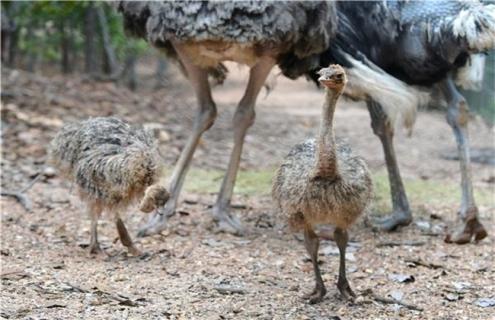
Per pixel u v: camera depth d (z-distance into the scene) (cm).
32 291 1038
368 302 1047
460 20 1283
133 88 3391
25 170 1794
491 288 1129
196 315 979
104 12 3222
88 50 3366
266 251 1304
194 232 1403
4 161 1855
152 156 1170
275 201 1033
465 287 1130
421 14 1341
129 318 954
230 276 1159
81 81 3142
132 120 2545
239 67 1452
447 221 1545
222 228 1409
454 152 2530
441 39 1321
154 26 1308
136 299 1026
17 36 3347
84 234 1361
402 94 1338
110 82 3294
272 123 3016
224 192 1427
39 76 3084
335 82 924
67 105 2556
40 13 2878
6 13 2811
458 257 1293
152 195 1118
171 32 1287
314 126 3038
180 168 1423
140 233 1364
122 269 1170
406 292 1107
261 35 1252
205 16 1252
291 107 3616
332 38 1355
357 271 1206
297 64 1370
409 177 2078
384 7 1362
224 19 1243
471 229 1371
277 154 2391
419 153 2542
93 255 1238
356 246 1343
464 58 1376
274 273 1184
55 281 1086
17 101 2508
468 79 1433
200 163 2095
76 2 2684
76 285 1067
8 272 1106
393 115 1355
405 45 1367
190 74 1395
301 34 1295
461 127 1398
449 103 1409
